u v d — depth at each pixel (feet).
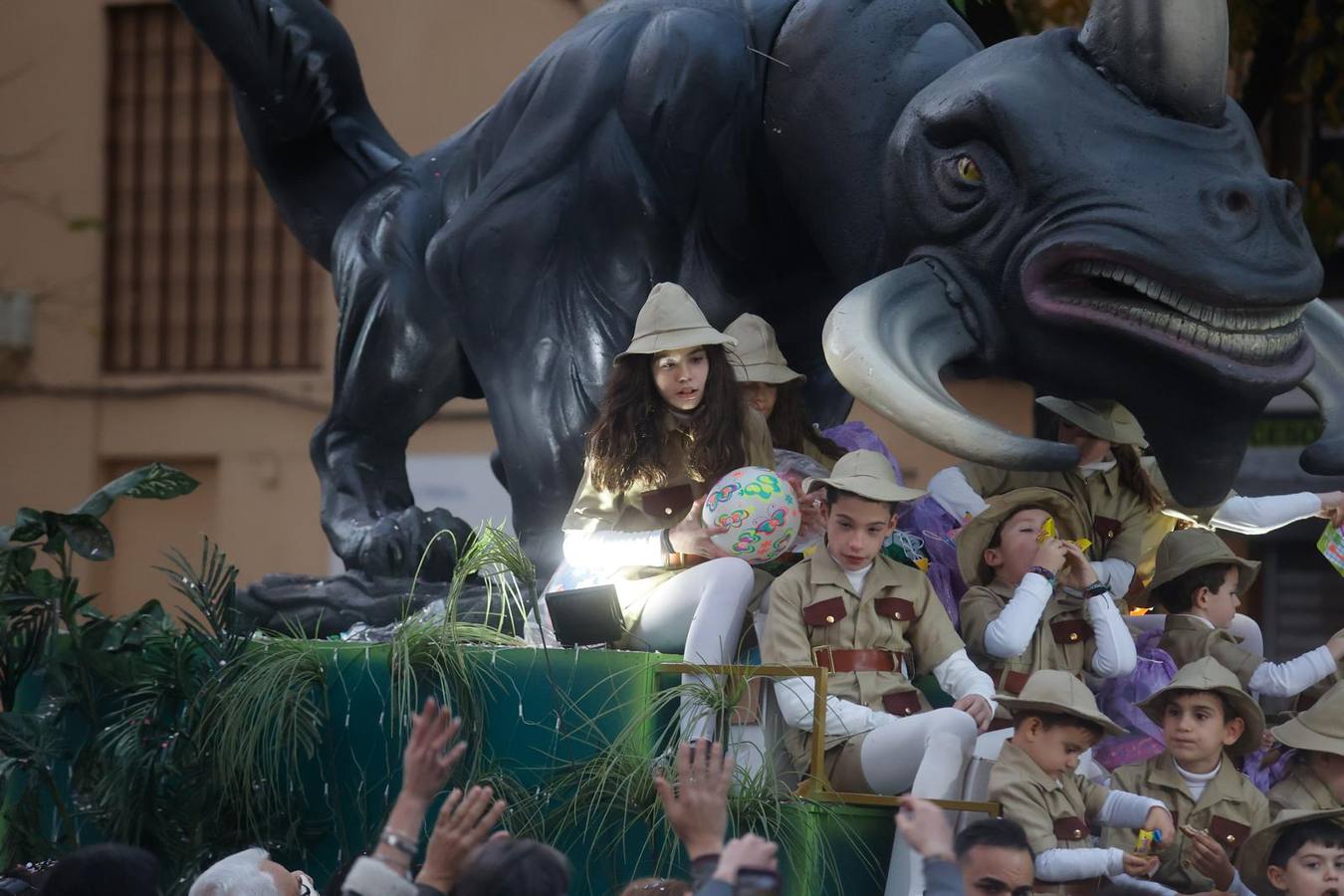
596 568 39.34
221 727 40.01
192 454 109.40
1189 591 43.47
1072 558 39.73
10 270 111.86
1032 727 36.47
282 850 39.68
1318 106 90.22
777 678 36.40
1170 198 37.22
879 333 38.50
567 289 45.80
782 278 46.32
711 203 44.93
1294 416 94.89
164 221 110.93
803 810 35.37
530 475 46.19
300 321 109.09
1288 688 42.29
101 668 43.16
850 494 36.96
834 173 43.09
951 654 37.55
